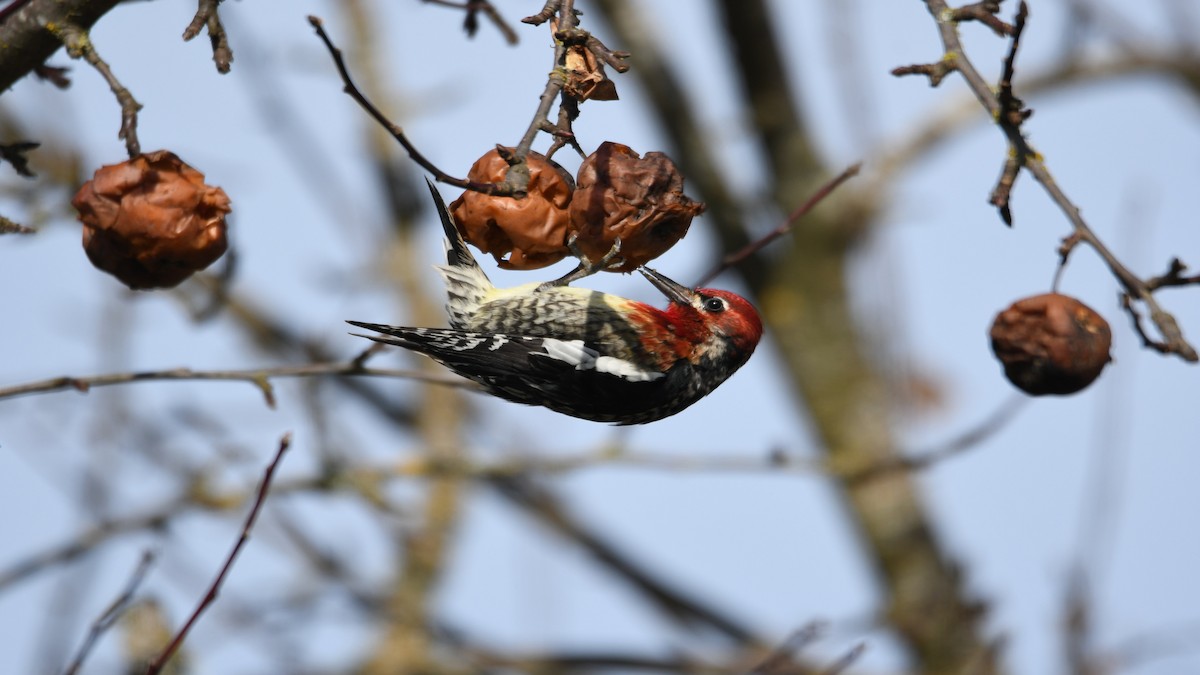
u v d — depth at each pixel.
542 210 7.30
